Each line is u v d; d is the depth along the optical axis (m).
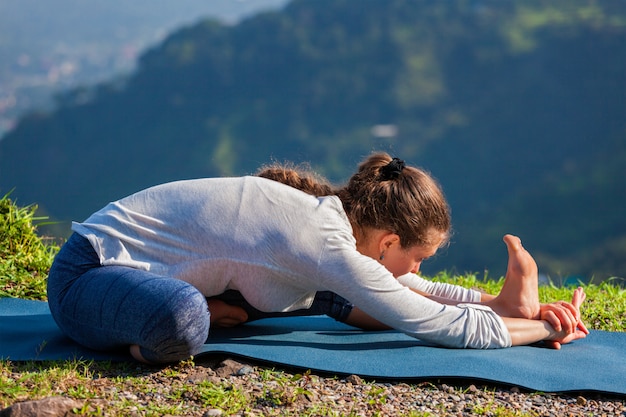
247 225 3.11
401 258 3.31
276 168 3.45
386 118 109.12
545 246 76.88
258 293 3.15
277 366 3.08
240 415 2.63
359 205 3.23
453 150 101.44
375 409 2.75
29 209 5.25
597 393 2.96
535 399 2.90
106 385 2.83
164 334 2.87
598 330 3.81
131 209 3.19
